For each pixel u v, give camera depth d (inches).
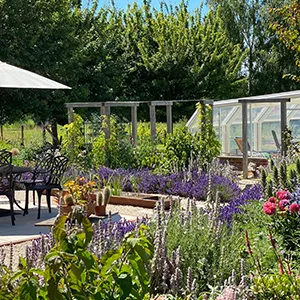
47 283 95.5
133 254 106.2
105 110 617.3
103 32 1146.0
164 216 219.8
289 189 277.4
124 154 588.7
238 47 1457.9
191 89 1357.0
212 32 1393.9
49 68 948.0
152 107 635.5
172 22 1439.5
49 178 381.4
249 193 374.0
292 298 153.0
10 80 347.6
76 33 1101.7
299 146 585.0
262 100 611.2
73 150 582.9
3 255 186.2
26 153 708.7
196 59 1330.0
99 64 1109.1
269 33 1593.3
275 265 199.3
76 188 327.9
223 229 222.7
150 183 486.6
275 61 1590.8
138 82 1353.3
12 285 105.8
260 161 706.2
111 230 207.9
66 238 102.3
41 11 956.0
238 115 786.2
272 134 749.9
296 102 721.0
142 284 106.4
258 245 214.7
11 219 354.9
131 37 1362.0
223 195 432.5
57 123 1073.5
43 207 419.5
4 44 917.2
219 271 185.9
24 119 989.2
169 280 173.8
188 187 458.9
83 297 98.7
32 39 917.2
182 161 535.2
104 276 102.8
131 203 422.9
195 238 205.0
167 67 1322.6
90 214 335.0
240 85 1443.2
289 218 226.1
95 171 529.3
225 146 810.2
